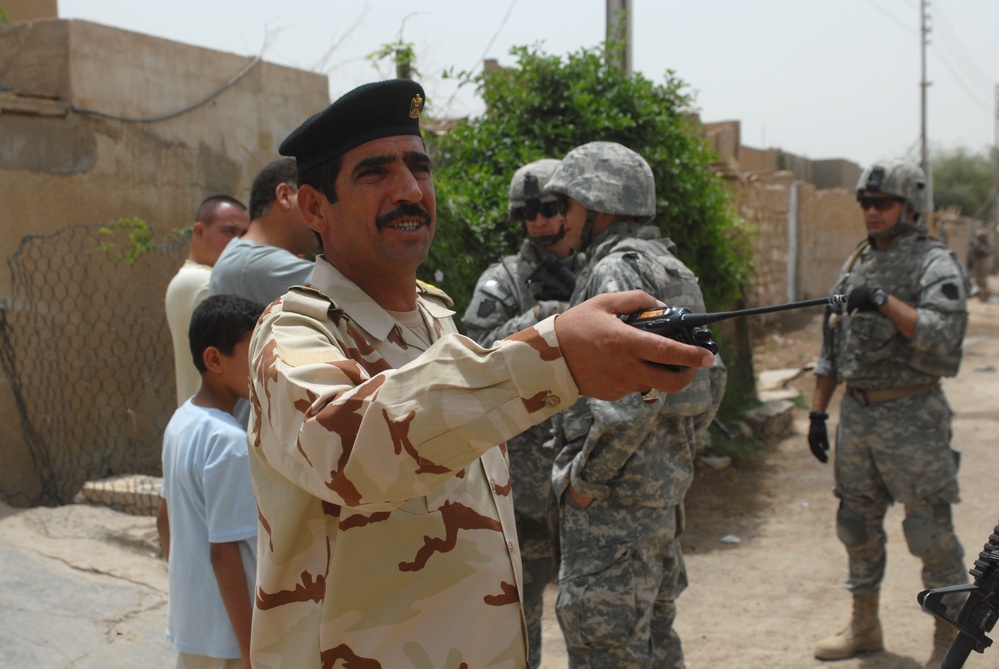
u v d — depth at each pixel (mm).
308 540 1473
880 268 3943
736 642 3992
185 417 2248
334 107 1504
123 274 5766
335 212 1562
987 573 1675
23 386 5289
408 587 1461
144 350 5879
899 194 3854
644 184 2951
